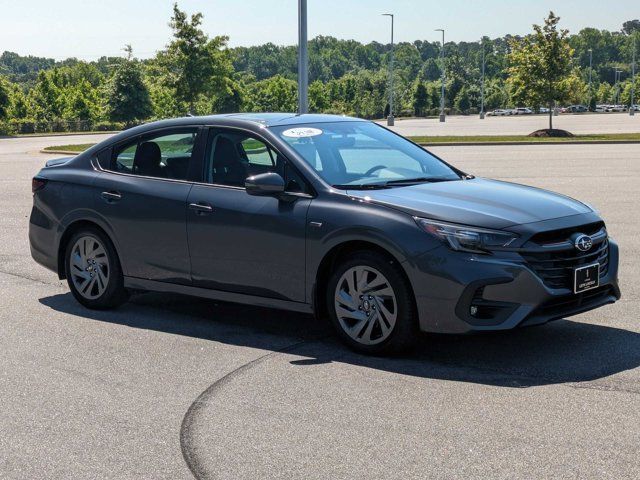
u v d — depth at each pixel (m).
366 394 4.86
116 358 5.68
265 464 3.93
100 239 6.91
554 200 5.81
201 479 3.79
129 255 6.71
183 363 5.55
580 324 6.30
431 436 4.22
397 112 131.75
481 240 5.15
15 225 12.06
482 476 3.74
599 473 3.75
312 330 6.32
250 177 5.78
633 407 4.56
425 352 5.66
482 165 22.02
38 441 4.27
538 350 5.65
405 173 6.19
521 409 4.56
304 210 5.75
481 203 5.51
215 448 4.14
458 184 6.04
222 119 6.47
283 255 5.84
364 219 5.46
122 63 78.25
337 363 5.47
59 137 55.34
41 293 7.73
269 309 7.00
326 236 5.61
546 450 4.01
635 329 6.14
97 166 7.04
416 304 5.31
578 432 4.23
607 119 77.31
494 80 171.12
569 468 3.81
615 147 30.80
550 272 5.25
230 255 6.11
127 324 6.59
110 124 76.81
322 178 5.84
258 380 5.16
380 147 6.50
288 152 6.00
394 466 3.87
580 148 30.36
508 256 5.14
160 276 6.56
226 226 6.09
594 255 5.49
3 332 6.39
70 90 102.06
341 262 5.76
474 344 5.82
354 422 4.44
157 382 5.17
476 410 4.57
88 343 6.07
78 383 5.18
